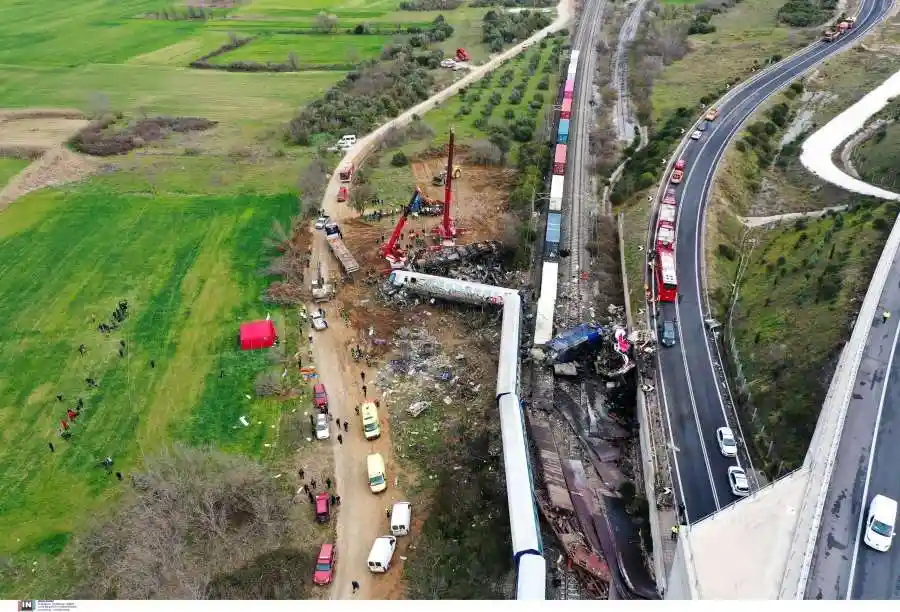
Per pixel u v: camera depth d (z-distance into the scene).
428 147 129.62
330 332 83.56
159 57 188.38
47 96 161.12
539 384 71.50
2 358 79.44
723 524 44.03
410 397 73.00
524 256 94.25
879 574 41.22
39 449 67.12
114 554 55.50
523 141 131.50
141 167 126.62
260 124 144.62
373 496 61.41
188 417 70.69
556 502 58.75
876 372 56.47
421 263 92.94
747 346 70.56
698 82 143.50
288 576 53.34
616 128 130.75
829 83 135.00
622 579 52.94
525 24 197.38
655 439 61.34
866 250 74.19
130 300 89.56
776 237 90.62
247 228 106.19
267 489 61.19
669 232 87.56
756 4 193.38
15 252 100.81
